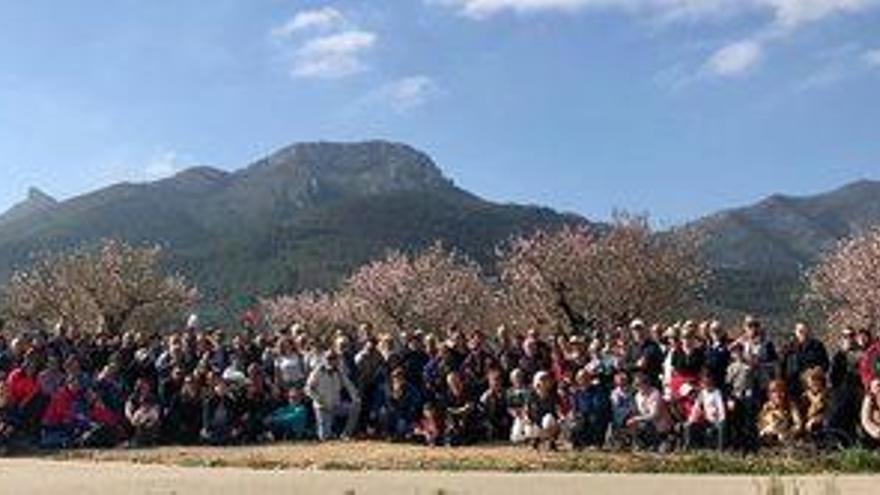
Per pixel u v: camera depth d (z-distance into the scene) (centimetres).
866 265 7762
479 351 3319
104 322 8731
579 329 7338
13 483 2408
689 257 8250
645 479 2419
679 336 3091
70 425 3294
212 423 3338
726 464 2625
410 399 3291
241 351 3606
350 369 3397
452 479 2448
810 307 8219
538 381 3120
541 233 8306
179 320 10444
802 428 2795
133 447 3288
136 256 10231
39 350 3366
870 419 2748
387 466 2788
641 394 2988
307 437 3394
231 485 2366
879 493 2136
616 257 8012
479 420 3206
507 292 8388
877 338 3062
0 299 10269
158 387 3406
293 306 11262
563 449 2992
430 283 10238
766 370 2898
